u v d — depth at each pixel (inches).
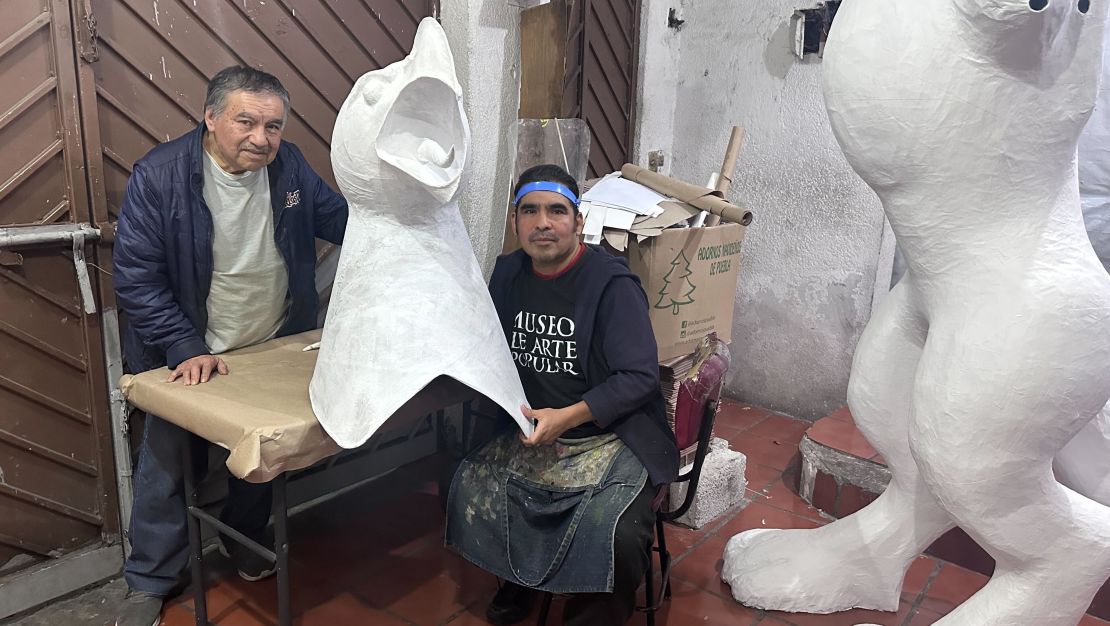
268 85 67.4
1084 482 71.1
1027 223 55.8
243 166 68.7
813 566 80.0
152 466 73.4
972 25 51.1
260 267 75.9
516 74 101.2
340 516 97.3
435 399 62.4
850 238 121.8
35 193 71.3
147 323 69.9
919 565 90.5
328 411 58.2
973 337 57.0
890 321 72.9
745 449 121.3
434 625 76.9
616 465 67.2
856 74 55.9
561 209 66.2
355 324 58.7
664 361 86.6
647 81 130.4
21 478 75.2
